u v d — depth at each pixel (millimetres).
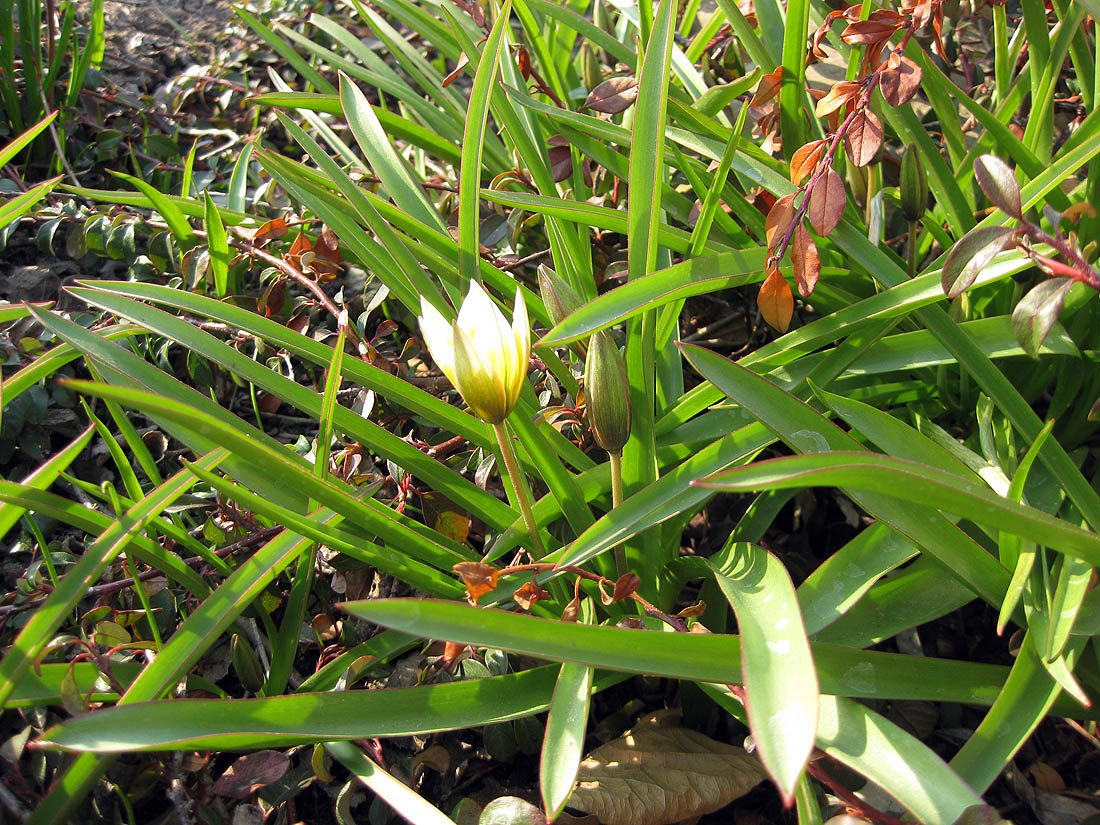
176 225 420
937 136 465
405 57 489
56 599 253
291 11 638
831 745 240
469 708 263
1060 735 321
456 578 313
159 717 232
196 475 263
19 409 383
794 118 364
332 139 429
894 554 267
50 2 515
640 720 326
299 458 299
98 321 417
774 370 319
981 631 357
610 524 268
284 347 316
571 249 356
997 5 363
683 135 368
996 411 332
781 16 386
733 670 236
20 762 304
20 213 335
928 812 219
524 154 370
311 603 362
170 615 330
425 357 436
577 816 302
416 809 264
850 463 201
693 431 320
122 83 587
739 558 270
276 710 244
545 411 323
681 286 287
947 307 355
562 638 229
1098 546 217
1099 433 365
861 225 366
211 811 291
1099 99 312
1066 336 302
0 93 517
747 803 313
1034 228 238
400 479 346
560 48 498
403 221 336
